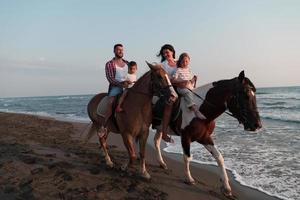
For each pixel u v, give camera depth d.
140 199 5.48
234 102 5.43
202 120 5.83
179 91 6.10
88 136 7.80
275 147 10.73
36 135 13.40
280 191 6.48
